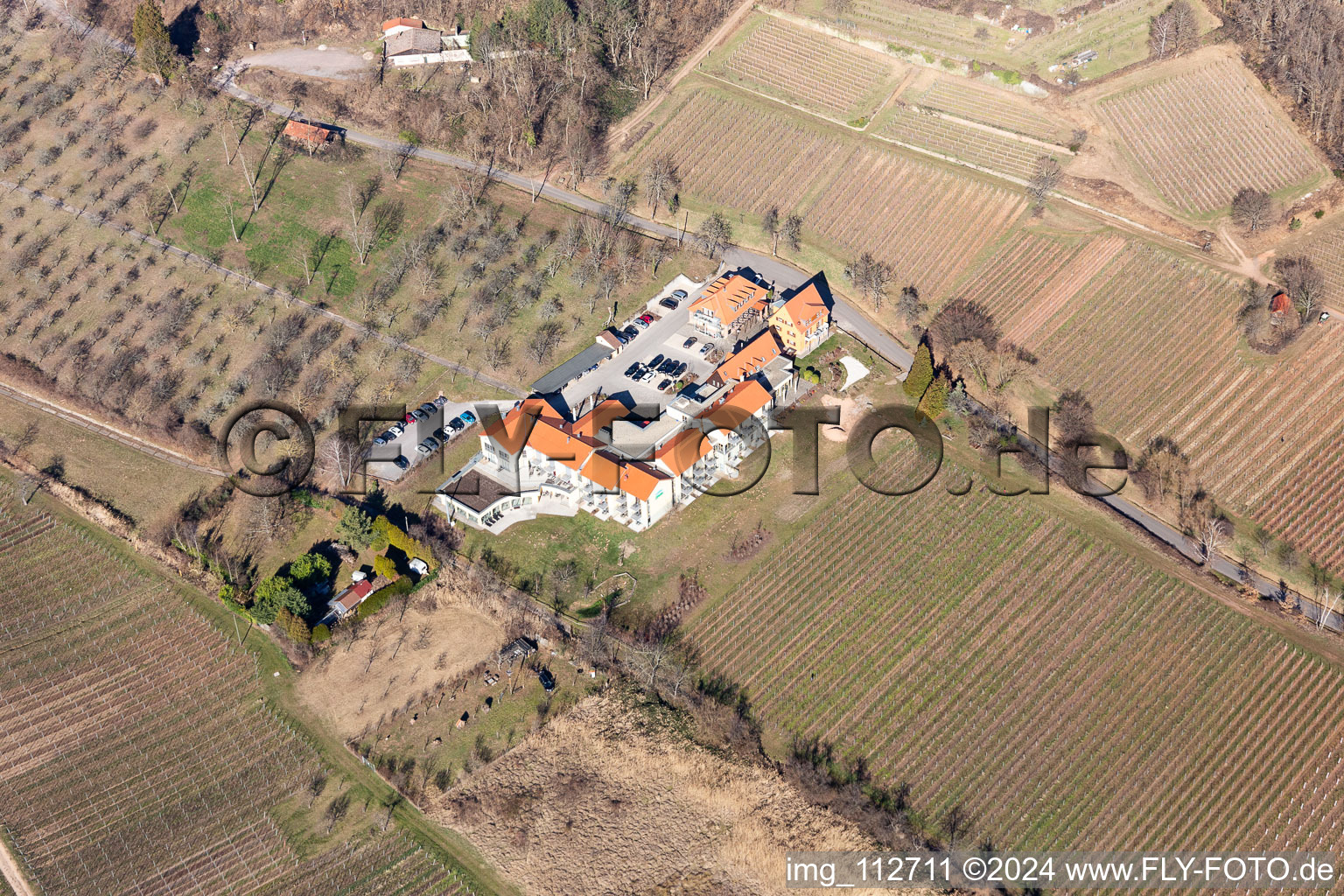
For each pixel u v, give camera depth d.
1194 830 130.50
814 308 182.25
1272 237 193.12
